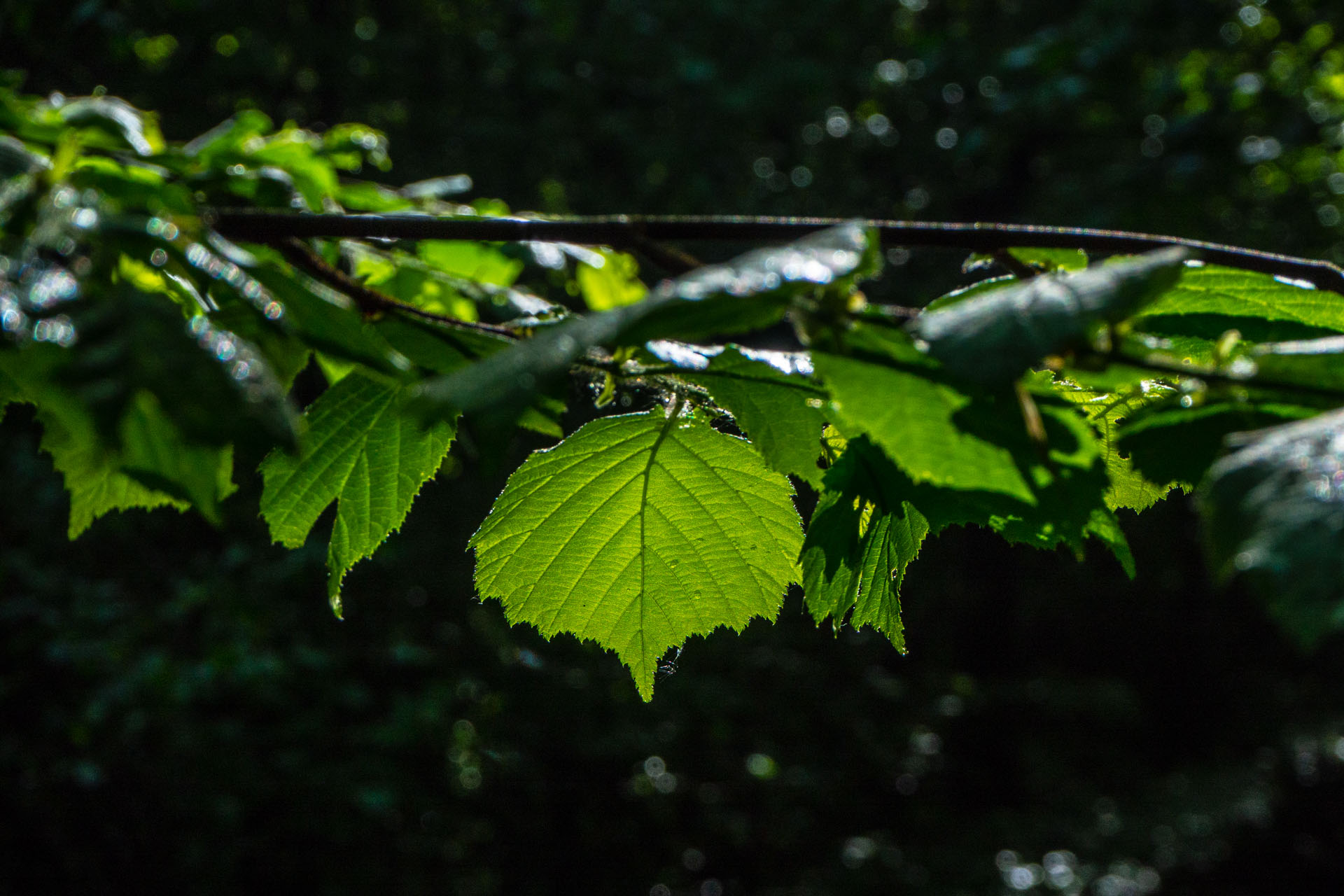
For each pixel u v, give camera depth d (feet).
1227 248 2.39
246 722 20.18
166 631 19.85
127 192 2.85
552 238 2.38
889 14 34.78
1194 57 27.89
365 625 22.70
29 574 18.63
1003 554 41.16
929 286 35.37
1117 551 2.37
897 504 2.68
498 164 30.91
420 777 21.70
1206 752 43.29
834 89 33.14
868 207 36.06
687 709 27.48
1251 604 47.93
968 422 1.75
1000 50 31.71
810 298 1.77
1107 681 43.80
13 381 2.43
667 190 32.07
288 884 19.34
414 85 30.25
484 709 22.61
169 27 22.79
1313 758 37.29
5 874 16.47
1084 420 1.86
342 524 2.98
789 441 2.65
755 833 27.12
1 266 1.51
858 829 30.01
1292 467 1.52
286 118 27.50
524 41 31.30
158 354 1.33
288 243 2.49
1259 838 32.65
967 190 36.14
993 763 36.19
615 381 2.68
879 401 1.74
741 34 32.76
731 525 3.20
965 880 28.63
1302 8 25.77
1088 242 2.44
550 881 23.52
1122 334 1.81
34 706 17.74
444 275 4.63
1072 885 28.96
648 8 32.42
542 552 3.20
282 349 2.39
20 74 5.11
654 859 25.26
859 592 3.10
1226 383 1.83
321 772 19.43
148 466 1.48
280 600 21.43
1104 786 37.96
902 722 34.01
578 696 24.50
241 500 23.40
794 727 30.58
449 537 26.30
